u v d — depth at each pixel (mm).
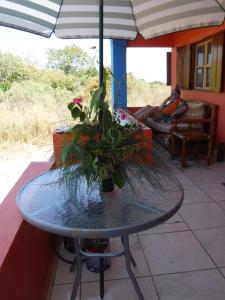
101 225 1083
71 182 1236
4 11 1783
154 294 1655
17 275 1138
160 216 1143
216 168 3883
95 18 2211
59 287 1734
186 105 4633
